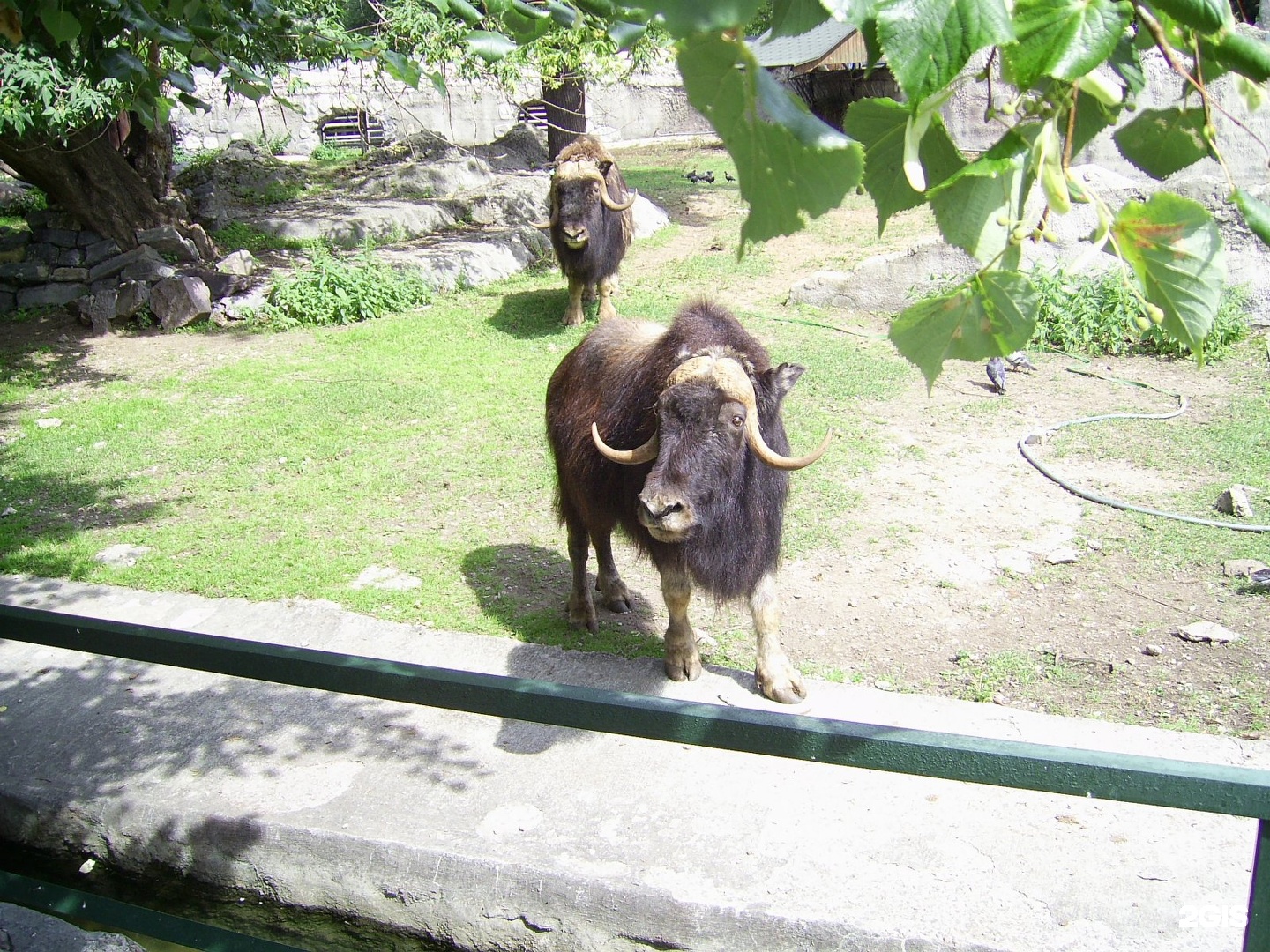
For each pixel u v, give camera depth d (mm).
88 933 2824
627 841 3812
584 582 5398
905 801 3951
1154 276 868
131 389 9688
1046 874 3535
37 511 7168
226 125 22844
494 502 7023
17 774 4414
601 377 4785
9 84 8133
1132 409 8141
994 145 873
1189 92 933
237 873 4066
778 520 4438
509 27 1736
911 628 5297
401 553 6316
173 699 4906
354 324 11547
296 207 15977
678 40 736
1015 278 882
